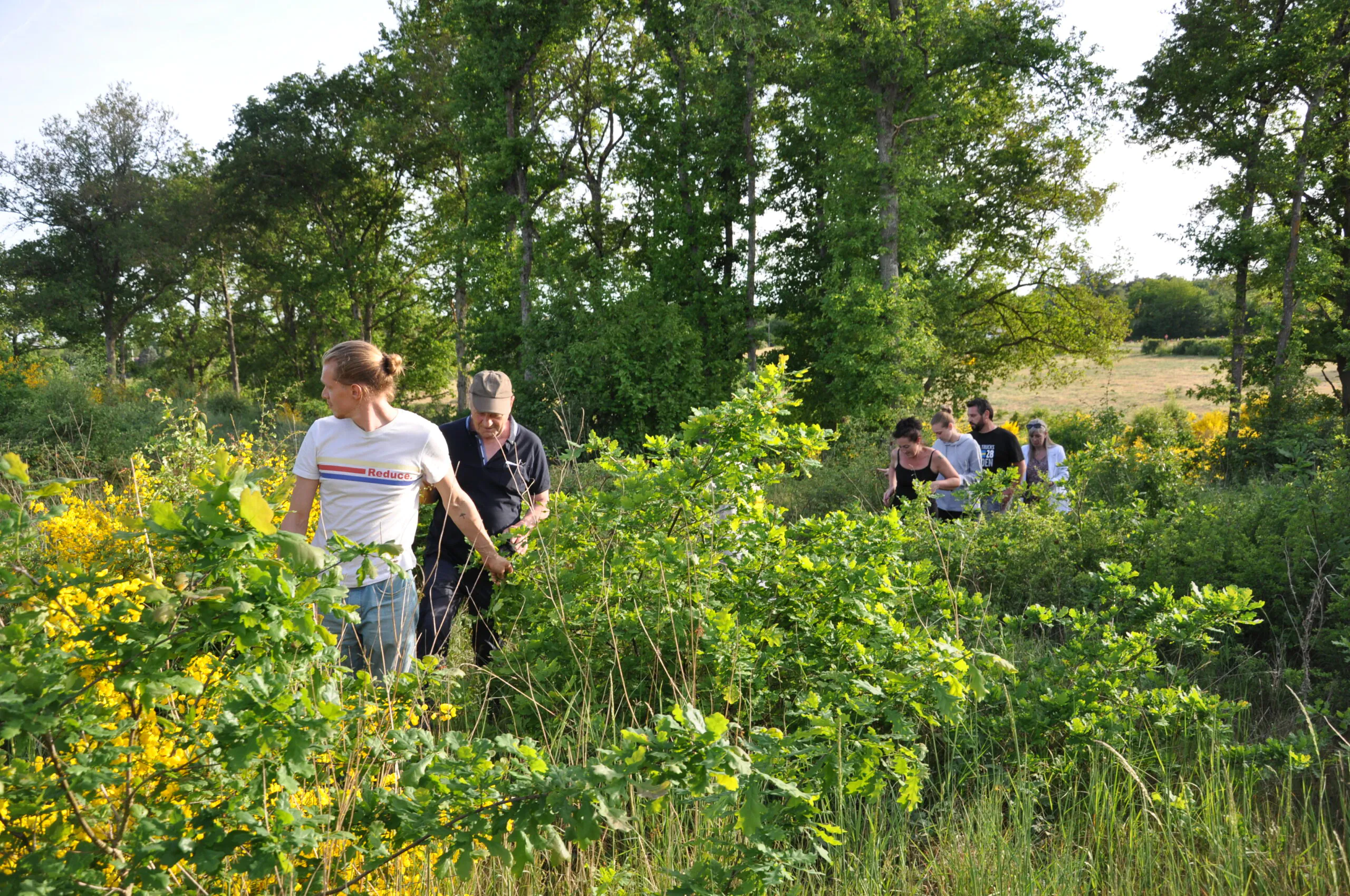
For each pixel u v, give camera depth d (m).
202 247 37.47
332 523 3.23
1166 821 2.62
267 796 1.77
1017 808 2.67
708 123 23.70
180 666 1.75
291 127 35.16
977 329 26.52
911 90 19.44
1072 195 25.14
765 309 24.19
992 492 6.18
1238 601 3.16
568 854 1.61
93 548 3.68
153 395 6.97
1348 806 2.67
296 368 42.41
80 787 1.45
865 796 2.53
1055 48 17.98
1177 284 59.88
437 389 41.56
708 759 1.61
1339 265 18.27
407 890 2.04
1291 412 16.27
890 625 2.52
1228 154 19.41
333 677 1.91
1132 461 7.69
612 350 22.53
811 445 3.37
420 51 32.78
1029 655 3.79
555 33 25.14
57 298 36.12
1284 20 18.88
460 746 1.82
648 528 3.29
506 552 3.90
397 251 39.41
